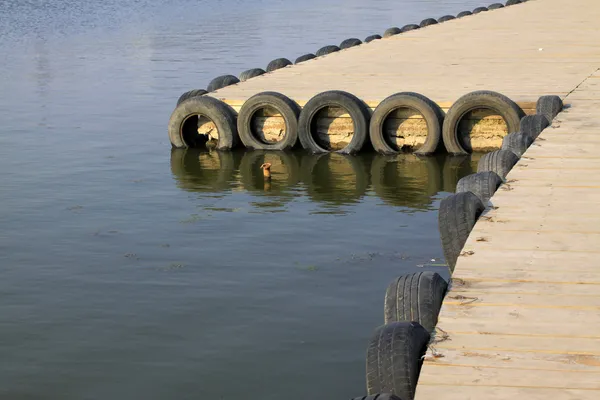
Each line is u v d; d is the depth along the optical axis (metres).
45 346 9.67
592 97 17.14
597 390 6.06
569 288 7.79
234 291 11.09
